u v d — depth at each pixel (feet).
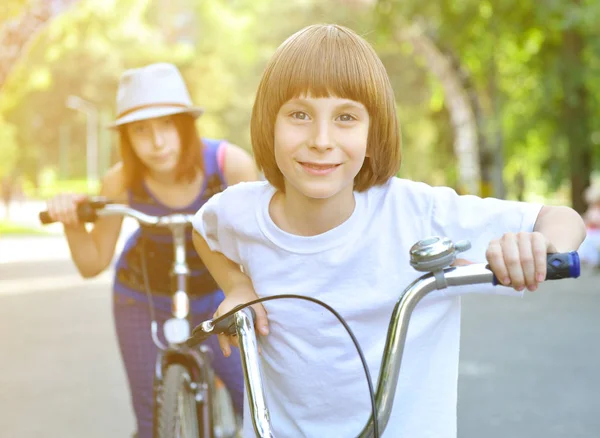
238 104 207.10
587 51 75.82
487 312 36.65
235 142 212.64
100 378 24.34
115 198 12.66
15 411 20.72
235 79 191.52
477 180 81.30
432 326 7.22
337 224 7.39
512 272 5.76
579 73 75.72
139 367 12.23
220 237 7.86
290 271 7.47
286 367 7.53
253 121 7.16
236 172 12.33
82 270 12.37
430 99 121.80
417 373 7.23
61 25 90.38
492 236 7.04
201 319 12.45
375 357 7.40
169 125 12.04
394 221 7.32
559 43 76.95
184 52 155.63
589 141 78.84
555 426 18.81
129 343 12.30
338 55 6.73
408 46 82.48
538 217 6.90
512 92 82.89
